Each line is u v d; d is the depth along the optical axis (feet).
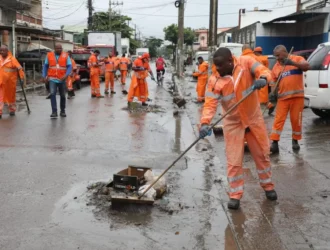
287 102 22.30
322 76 29.45
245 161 21.54
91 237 12.78
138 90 43.60
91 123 32.45
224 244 12.37
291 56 22.21
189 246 12.26
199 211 14.88
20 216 14.26
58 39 128.36
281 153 22.99
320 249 11.86
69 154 22.61
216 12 51.93
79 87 65.36
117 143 25.61
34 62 88.22
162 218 14.25
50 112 38.34
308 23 81.97
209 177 18.97
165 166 20.79
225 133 14.92
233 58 14.28
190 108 43.65
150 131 29.76
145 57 43.34
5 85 34.50
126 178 16.24
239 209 14.90
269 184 15.66
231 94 14.32
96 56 52.85
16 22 99.09
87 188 17.13
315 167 20.08
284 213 14.49
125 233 13.08
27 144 24.61
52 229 13.29
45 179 18.25
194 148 24.76
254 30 91.15
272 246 12.08
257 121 14.76
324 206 15.12
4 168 19.74
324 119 34.30
